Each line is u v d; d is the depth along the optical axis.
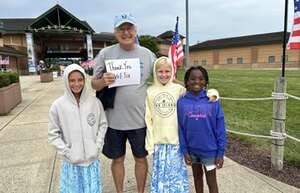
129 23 2.60
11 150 4.53
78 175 2.51
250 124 6.06
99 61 2.78
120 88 2.71
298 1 3.28
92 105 2.54
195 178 2.81
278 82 3.47
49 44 48.53
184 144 2.61
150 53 2.86
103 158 4.11
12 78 9.04
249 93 11.00
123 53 2.72
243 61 61.84
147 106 2.76
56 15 41.53
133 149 2.89
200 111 2.50
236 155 4.30
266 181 3.34
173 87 2.72
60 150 2.43
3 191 3.18
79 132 2.46
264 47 57.44
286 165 3.80
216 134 2.54
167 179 2.65
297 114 6.81
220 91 11.80
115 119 2.77
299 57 50.47
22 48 44.25
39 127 5.98
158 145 2.71
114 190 3.19
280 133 3.54
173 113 2.67
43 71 20.28
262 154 4.29
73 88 2.43
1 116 7.26
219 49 66.69
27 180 3.44
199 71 2.53
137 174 2.97
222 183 3.31
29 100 10.23
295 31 3.32
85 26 42.75
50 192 3.14
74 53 50.06
